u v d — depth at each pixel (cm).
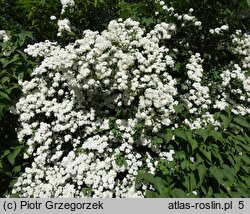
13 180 162
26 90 168
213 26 183
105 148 154
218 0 179
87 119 164
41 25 204
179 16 174
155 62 158
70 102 164
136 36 163
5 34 179
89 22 202
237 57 188
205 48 186
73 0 185
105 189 147
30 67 177
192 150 137
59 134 165
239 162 145
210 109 162
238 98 167
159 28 170
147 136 151
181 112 152
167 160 144
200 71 162
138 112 150
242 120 152
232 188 142
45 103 165
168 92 152
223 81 165
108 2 203
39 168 160
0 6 201
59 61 159
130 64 151
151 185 142
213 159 142
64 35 175
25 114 165
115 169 146
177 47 178
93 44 158
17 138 170
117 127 156
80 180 147
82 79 155
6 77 168
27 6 200
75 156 154
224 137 147
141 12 187
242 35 193
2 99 165
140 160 151
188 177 139
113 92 164
